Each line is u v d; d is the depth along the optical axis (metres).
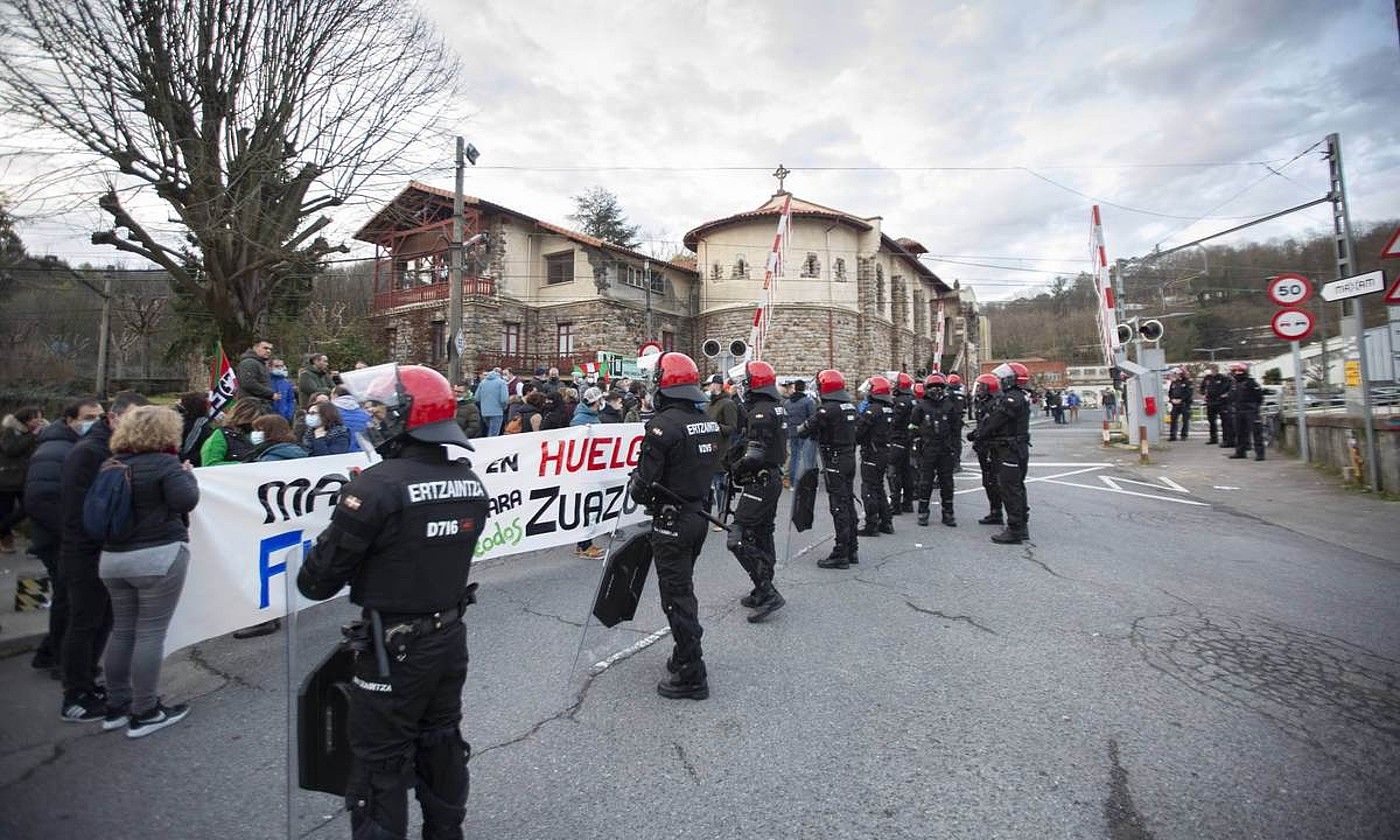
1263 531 8.28
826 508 10.59
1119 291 20.38
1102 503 10.52
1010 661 4.38
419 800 2.45
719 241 33.78
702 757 3.27
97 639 3.88
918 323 45.12
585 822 2.77
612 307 29.47
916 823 2.72
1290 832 2.63
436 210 27.92
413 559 2.30
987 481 8.95
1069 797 2.88
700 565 7.14
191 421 4.80
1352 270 11.45
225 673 4.44
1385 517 8.59
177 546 3.66
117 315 29.86
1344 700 3.78
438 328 27.95
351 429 7.38
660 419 3.99
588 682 4.15
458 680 2.47
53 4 10.30
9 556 7.45
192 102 11.99
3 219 10.76
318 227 14.13
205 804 2.98
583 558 7.43
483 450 6.54
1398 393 10.82
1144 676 4.11
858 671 4.27
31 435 7.66
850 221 33.09
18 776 3.20
